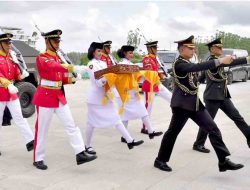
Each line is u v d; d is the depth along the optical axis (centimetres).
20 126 611
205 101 623
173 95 531
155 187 488
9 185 490
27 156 619
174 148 675
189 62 510
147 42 785
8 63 605
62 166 569
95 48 602
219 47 608
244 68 2238
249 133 612
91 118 615
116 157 618
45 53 535
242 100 1382
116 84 638
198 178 523
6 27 1026
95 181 508
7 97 604
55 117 970
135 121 923
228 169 514
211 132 517
